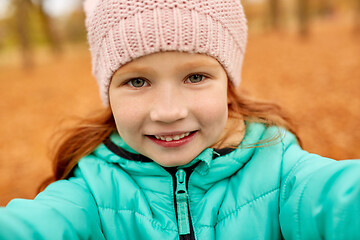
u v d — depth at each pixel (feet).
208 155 1.16
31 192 3.38
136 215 1.17
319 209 0.94
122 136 1.15
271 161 1.20
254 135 1.28
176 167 1.20
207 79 1.11
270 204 1.13
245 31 1.29
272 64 8.91
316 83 6.52
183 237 1.14
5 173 3.97
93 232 1.07
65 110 6.64
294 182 1.07
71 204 1.06
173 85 1.06
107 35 1.11
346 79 6.40
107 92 1.22
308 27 12.10
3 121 6.44
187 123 1.07
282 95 6.05
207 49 1.07
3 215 0.89
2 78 11.59
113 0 1.09
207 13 1.08
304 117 4.69
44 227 0.93
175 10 1.05
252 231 1.11
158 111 1.03
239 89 1.77
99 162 1.29
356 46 9.49
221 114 1.11
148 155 1.14
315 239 0.95
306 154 1.17
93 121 1.42
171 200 1.19
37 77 10.89
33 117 6.47
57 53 15.81
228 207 1.17
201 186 1.20
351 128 4.12
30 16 14.98
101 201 1.18
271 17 16.70
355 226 0.87
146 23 1.04
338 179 0.93
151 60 1.05
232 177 1.23
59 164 1.44
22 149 4.78
